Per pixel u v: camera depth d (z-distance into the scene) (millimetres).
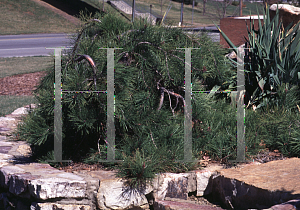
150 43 4348
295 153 4340
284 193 2990
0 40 24734
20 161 4211
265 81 5707
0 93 10164
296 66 5648
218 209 3393
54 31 32031
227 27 9820
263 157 4340
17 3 36750
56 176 3572
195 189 3803
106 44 4484
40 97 4105
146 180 3551
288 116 4793
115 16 4996
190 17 46531
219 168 3977
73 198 3418
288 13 8422
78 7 38719
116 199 3494
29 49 20297
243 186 3395
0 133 5613
